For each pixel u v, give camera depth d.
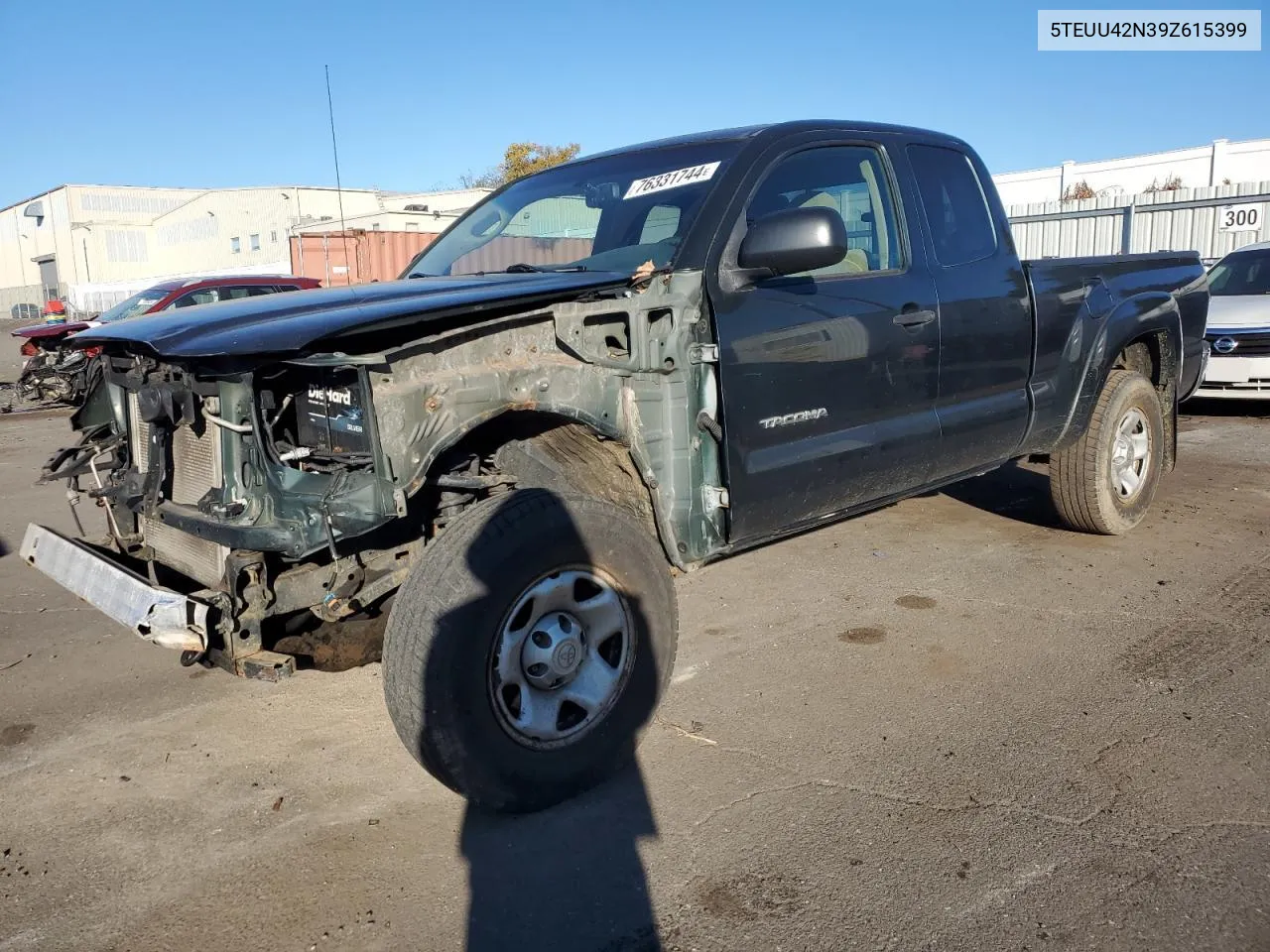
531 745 2.85
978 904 2.48
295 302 3.04
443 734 2.65
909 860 2.67
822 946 2.35
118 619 2.78
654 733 3.46
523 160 40.53
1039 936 2.36
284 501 2.70
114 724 3.66
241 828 2.94
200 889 2.65
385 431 2.63
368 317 2.65
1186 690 3.66
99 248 58.31
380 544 3.02
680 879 2.63
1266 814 2.84
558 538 2.82
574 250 3.95
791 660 4.07
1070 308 4.92
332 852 2.80
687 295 3.28
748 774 3.16
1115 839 2.74
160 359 2.95
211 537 2.77
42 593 5.26
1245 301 10.09
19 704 3.85
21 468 9.41
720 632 4.43
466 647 2.65
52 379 14.13
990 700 3.63
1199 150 38.84
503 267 4.17
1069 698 3.62
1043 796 2.97
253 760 3.36
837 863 2.68
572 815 2.95
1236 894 2.49
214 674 4.11
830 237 3.11
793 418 3.59
